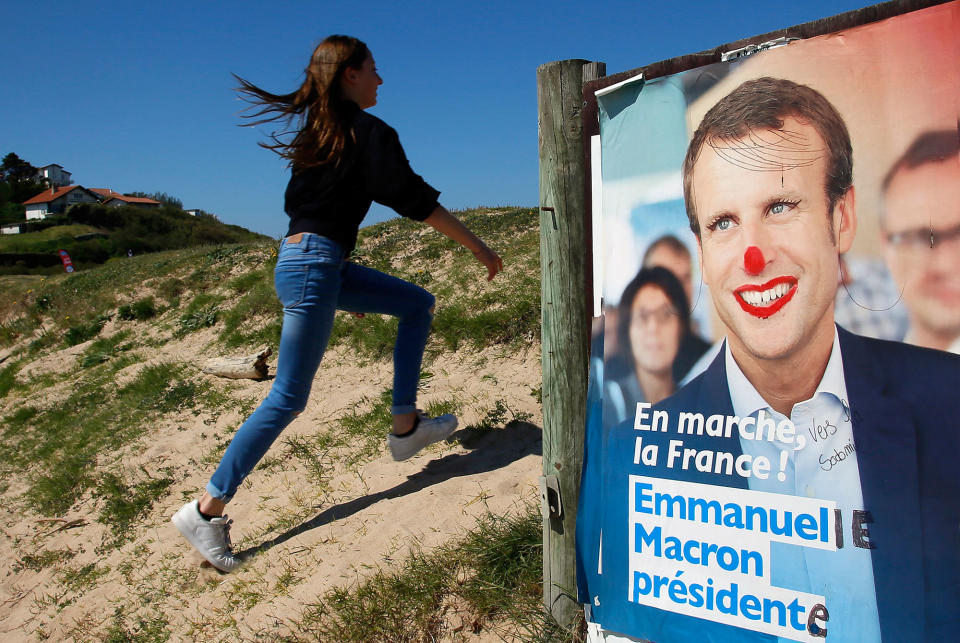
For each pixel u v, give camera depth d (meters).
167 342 7.93
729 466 2.00
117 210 70.44
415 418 3.78
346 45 3.02
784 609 1.88
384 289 3.55
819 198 1.90
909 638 1.71
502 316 5.31
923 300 1.76
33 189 108.12
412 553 2.96
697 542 2.03
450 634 2.57
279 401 3.34
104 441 5.58
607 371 2.24
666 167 2.14
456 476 3.66
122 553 4.02
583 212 2.40
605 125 2.26
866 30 1.83
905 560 1.74
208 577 3.49
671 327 2.13
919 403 1.76
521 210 10.41
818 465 1.88
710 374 2.07
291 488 4.11
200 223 73.44
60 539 4.41
